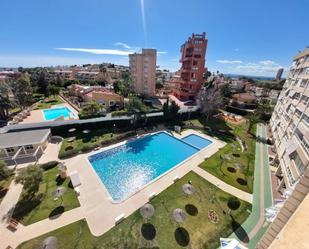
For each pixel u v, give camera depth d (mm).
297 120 21609
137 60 64625
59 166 20438
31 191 17828
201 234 14328
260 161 26766
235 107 55625
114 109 46750
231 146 30750
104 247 12992
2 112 39312
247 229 15047
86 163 23531
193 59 53906
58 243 13094
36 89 65750
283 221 8289
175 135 34844
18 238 13336
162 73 138875
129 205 16891
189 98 59125
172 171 22625
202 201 17875
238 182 21219
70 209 16078
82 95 56812
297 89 25578
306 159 15625
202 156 26734
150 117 39281
